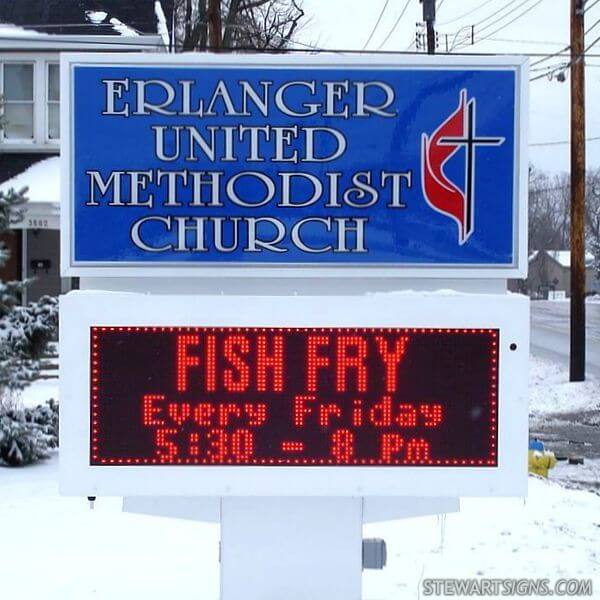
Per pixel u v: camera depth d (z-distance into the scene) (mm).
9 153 22562
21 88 22766
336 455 5148
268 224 5391
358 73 5383
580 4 21922
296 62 5371
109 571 7039
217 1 21094
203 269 5367
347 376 5148
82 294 5137
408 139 5387
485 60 5363
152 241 5367
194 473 5141
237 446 5145
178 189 5375
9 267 22953
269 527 5637
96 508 9188
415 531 8266
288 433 5148
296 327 5145
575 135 22078
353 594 5637
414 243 5391
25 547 7742
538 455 13109
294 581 5629
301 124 5383
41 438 11797
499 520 8695
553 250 100812
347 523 5645
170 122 5363
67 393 5133
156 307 5141
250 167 5387
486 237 5387
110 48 22891
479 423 5172
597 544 7934
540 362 27125
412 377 5164
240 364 5145
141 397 5148
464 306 5160
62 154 5332
